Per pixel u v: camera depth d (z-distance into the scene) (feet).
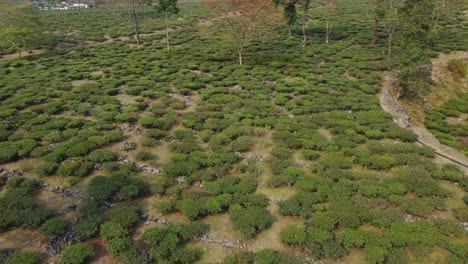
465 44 183.52
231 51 190.29
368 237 62.69
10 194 73.51
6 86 136.77
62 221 66.08
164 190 77.10
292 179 79.97
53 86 136.46
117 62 174.70
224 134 99.91
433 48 178.40
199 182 80.74
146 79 145.28
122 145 94.79
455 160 92.22
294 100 123.85
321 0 319.27
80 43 234.99
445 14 239.71
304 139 97.25
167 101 121.80
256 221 66.95
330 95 129.39
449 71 162.61
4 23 220.02
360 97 127.95
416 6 139.54
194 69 162.20
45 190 77.46
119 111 114.73
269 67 161.99
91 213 69.26
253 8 165.27
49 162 84.79
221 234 66.39
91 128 101.55
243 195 75.20
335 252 59.98
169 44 217.77
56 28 274.16
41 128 100.94
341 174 81.76
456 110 136.15
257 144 97.19
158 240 62.44
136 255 59.82
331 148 92.94
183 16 321.32
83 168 82.84
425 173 82.84
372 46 190.90
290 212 69.87
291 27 242.37
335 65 163.73
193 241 64.75
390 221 67.31
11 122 105.40
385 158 87.92
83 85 137.08
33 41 226.79
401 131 102.73
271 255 59.21
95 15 347.15
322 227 65.31
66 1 501.97
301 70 156.76
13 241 62.90
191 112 114.62
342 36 215.72
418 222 67.21
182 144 94.53
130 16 335.67
